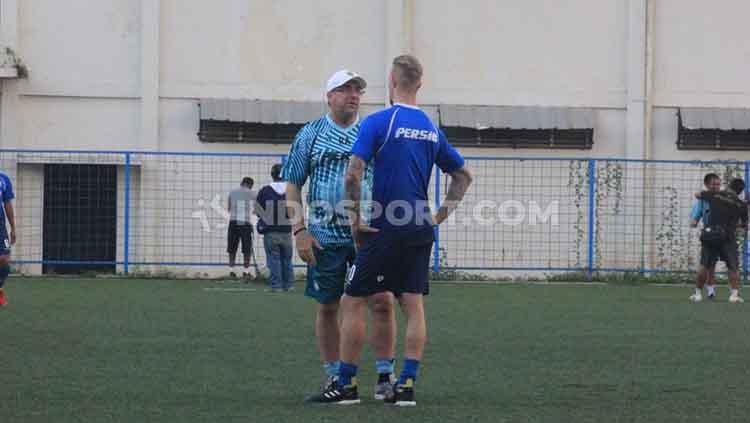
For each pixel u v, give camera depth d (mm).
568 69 82750
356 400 26578
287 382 29703
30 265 78938
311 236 26906
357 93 26734
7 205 52906
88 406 25828
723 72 83250
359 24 81812
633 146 82250
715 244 60844
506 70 82625
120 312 49312
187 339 39156
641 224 80688
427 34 82188
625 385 29609
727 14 83188
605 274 80000
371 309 27031
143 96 80375
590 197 79500
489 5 82500
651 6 82312
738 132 82375
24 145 79875
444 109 81438
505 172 80875
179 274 78938
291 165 26875
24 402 26297
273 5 81500
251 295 60812
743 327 45438
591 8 82750
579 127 81500
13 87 79562
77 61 80250
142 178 79500
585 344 38906
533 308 54344
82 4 80250
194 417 24500
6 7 79062
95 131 80500
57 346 36844
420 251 25828
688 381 30375
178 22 81062
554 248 80812
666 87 83125
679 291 69375
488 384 29672
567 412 25453
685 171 81125
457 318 48438
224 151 80750
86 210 79938
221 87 81188
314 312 49969
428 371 32094
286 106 80812
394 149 25406
